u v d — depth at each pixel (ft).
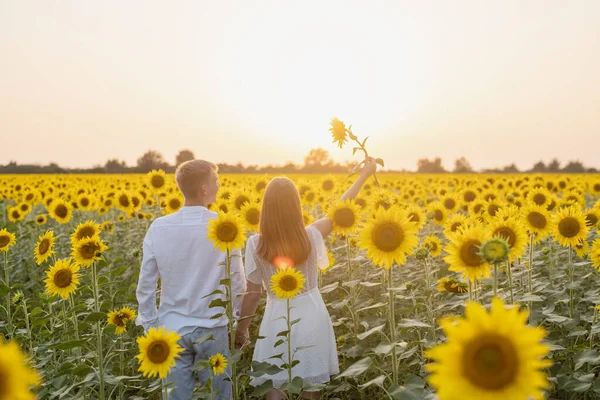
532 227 14.16
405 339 14.75
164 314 11.01
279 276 10.14
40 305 19.94
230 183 52.08
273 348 10.97
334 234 21.72
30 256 25.96
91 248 12.88
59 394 10.41
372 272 19.43
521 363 4.29
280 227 10.70
